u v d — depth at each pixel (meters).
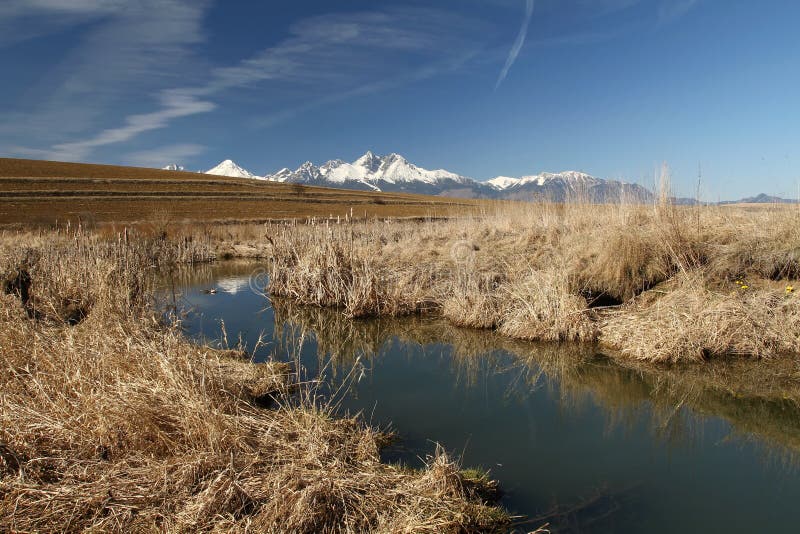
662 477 4.88
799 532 3.99
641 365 7.90
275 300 13.49
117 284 9.76
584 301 9.41
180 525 3.49
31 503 3.61
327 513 3.81
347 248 13.09
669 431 5.93
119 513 3.62
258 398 6.57
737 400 6.68
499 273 11.95
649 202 12.10
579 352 8.58
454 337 9.80
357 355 8.96
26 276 10.99
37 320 7.37
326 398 6.82
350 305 11.44
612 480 4.83
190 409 4.61
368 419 6.19
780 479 4.87
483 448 5.46
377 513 3.90
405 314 11.42
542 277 9.99
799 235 9.16
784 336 7.80
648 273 9.70
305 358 8.73
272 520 3.59
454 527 3.95
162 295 14.35
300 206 77.50
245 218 57.25
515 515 4.23
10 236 26.97
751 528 4.06
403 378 7.77
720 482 4.81
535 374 7.83
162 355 5.23
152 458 4.28
